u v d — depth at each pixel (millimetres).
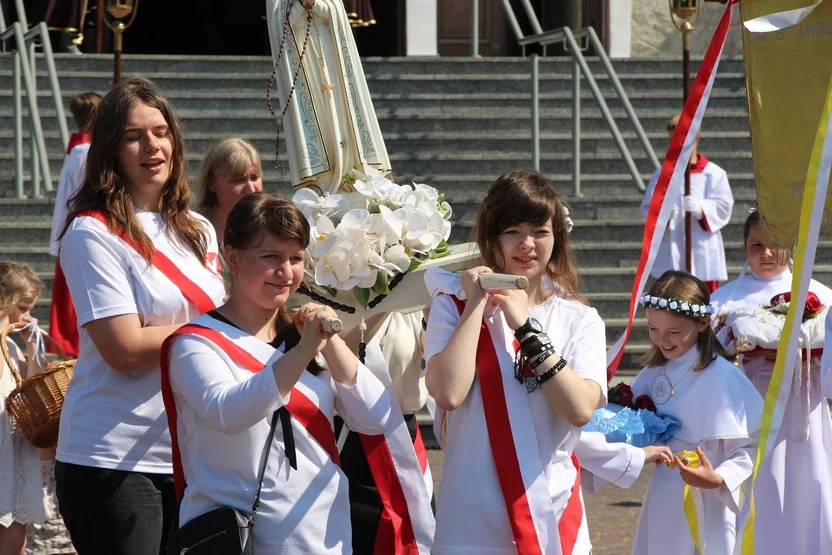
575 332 3994
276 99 14148
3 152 13414
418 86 14602
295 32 5121
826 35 5184
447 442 4008
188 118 13766
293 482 3596
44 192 13133
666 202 5051
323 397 3721
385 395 3918
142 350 4066
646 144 12211
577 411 3744
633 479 4609
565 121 14328
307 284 4613
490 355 3889
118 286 4098
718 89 14773
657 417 5109
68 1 14250
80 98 9859
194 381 3547
